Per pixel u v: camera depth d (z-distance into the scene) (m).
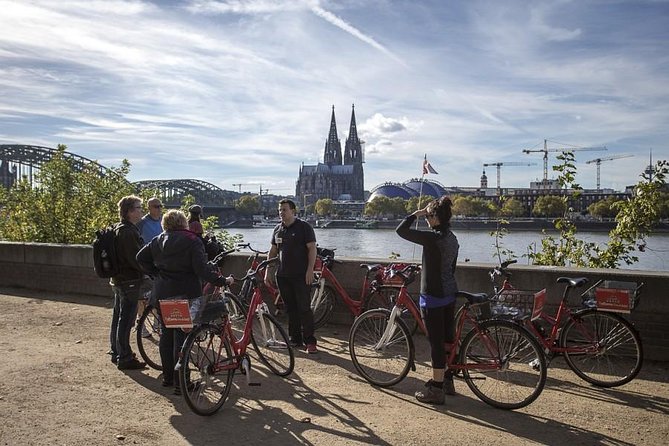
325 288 9.95
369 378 6.98
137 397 6.44
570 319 7.00
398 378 6.79
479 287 8.90
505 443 5.24
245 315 7.57
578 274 8.22
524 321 6.82
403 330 6.79
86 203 19.98
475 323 6.55
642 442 5.28
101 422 5.70
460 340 6.68
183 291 6.45
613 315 6.84
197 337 6.00
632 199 13.83
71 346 8.59
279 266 8.48
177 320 5.94
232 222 199.50
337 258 10.21
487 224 115.81
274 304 10.36
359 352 7.10
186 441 5.27
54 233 19.55
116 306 7.82
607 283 6.93
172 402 6.29
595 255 14.12
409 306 6.97
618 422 5.74
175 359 6.58
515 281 8.59
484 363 6.31
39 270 13.78
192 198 20.48
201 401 5.95
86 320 10.41
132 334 9.12
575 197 14.12
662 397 6.44
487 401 6.26
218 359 6.18
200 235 10.16
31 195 20.20
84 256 13.09
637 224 13.63
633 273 7.95
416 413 6.00
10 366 7.56
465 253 44.56
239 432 5.49
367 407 6.17
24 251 13.99
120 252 7.44
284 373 7.22
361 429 5.56
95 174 20.72
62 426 5.59
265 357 7.38
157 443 5.22
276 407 6.16
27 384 6.84
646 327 7.80
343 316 10.02
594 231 88.44
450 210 6.37
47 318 10.58
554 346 7.04
